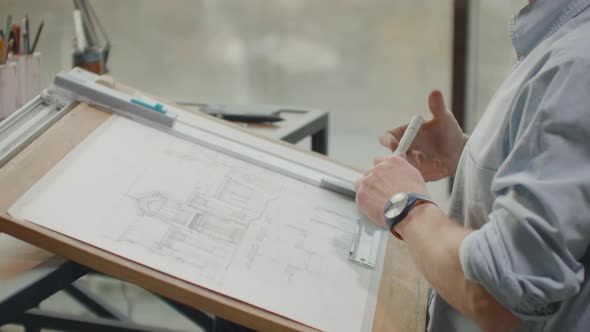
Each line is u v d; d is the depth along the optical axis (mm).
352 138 3143
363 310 854
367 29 3588
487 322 752
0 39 1431
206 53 3504
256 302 792
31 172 862
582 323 771
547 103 698
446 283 779
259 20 3672
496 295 721
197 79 3342
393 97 3324
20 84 1454
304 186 1069
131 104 1048
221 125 1206
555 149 693
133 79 3301
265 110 1744
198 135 1084
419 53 3492
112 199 864
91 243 787
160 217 867
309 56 3525
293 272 866
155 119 1056
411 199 856
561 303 751
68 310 2164
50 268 803
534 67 752
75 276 832
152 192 903
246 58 3498
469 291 755
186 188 941
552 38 787
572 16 785
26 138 924
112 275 784
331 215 1021
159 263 795
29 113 1033
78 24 1738
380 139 1167
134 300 2312
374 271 941
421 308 910
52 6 3113
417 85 3357
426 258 804
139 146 991
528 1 839
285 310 799
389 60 3482
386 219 870
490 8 2650
